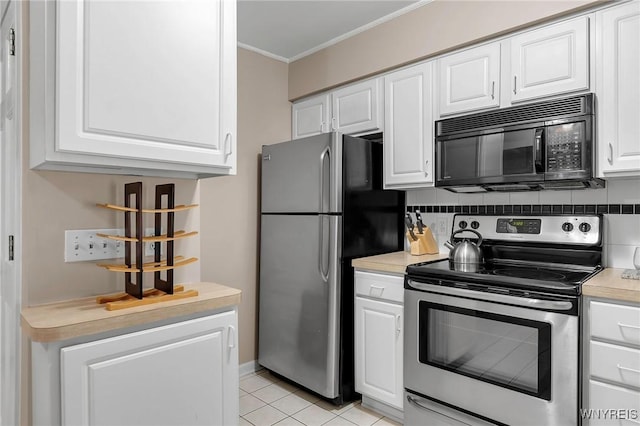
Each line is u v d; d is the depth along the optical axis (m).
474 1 2.23
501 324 1.83
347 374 2.51
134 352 1.28
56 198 1.41
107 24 1.27
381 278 2.31
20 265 1.34
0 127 1.65
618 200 2.06
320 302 2.49
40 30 1.24
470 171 2.22
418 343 2.11
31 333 1.14
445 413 2.02
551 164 1.94
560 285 1.67
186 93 1.46
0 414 1.60
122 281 1.56
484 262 2.28
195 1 1.49
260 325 2.96
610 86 1.83
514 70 2.11
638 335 1.51
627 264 2.03
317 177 2.53
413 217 2.86
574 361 1.63
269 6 2.47
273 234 2.84
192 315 1.44
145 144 1.36
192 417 1.41
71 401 1.15
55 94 1.19
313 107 3.14
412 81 2.52
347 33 2.84
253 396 2.63
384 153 2.67
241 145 2.97
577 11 1.92
